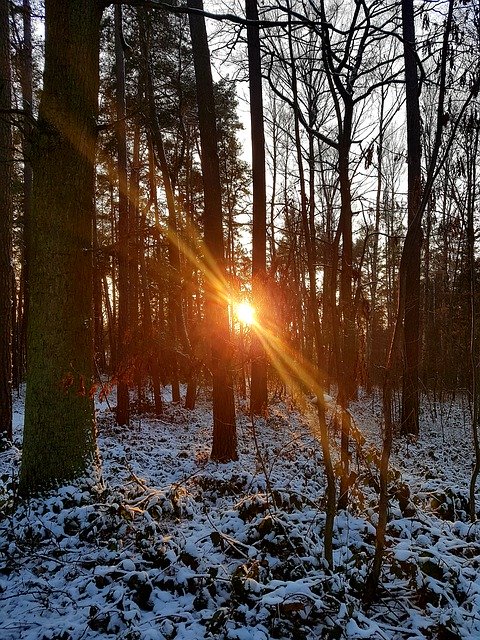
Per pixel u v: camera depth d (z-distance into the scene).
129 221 10.37
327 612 2.81
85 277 4.94
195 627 2.91
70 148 4.80
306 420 8.02
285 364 6.50
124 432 10.02
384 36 3.35
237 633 2.74
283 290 5.90
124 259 7.29
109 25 11.31
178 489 4.77
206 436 10.20
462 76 3.38
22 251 19.31
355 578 3.20
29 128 4.84
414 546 3.34
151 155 13.87
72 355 4.76
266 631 2.79
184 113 14.61
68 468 4.68
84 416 4.85
